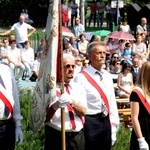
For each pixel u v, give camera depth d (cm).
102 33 2369
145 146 802
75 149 804
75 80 852
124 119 1384
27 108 1030
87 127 836
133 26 3441
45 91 789
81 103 811
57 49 789
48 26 790
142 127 813
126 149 1012
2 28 3709
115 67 1744
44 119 791
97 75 854
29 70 2059
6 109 784
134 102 816
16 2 3769
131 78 1630
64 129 773
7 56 2028
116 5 3291
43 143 985
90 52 856
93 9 3688
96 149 847
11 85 790
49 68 784
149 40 2444
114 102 870
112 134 869
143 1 3953
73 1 3534
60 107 767
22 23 2198
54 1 786
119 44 2144
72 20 3512
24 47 2095
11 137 794
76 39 2195
